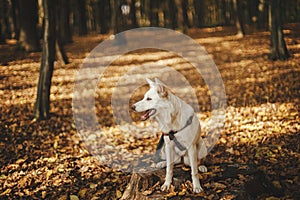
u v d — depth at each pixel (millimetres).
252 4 30609
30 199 5395
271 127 7816
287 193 5109
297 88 10914
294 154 6332
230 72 14469
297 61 14836
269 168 5848
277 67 14250
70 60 17750
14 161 6656
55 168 6309
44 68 9086
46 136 7980
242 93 11180
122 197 4848
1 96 11414
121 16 34938
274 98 10156
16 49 19938
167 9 36750
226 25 37812
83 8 31859
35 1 19859
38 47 19969
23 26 19672
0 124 8742
